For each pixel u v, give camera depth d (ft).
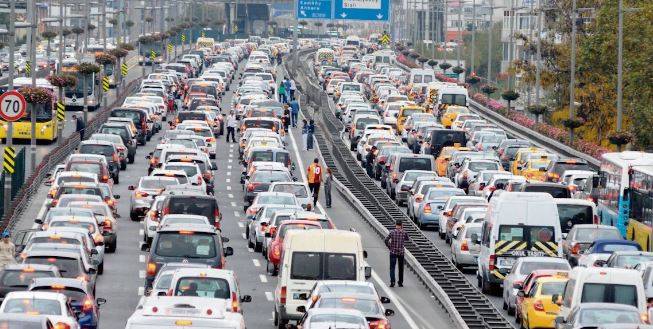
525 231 348.79
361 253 293.84
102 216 405.39
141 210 471.62
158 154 574.15
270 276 373.20
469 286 359.87
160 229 304.71
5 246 322.55
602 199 439.63
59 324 219.00
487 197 499.51
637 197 402.11
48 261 286.87
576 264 372.17
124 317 301.63
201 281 249.34
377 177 619.67
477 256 386.73
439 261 399.03
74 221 366.63
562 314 275.80
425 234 471.21
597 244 351.67
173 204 389.80
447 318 319.88
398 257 366.63
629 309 246.06
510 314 317.83
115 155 566.77
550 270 299.99
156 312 200.13
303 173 622.95
